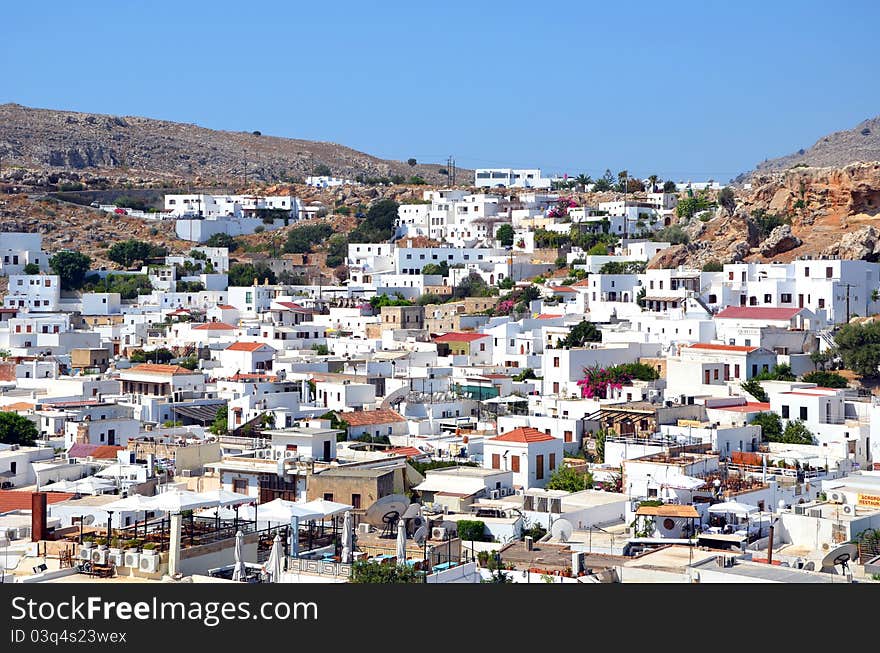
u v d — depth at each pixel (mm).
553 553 94875
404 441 158875
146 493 123000
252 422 168375
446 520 113688
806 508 114438
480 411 186375
